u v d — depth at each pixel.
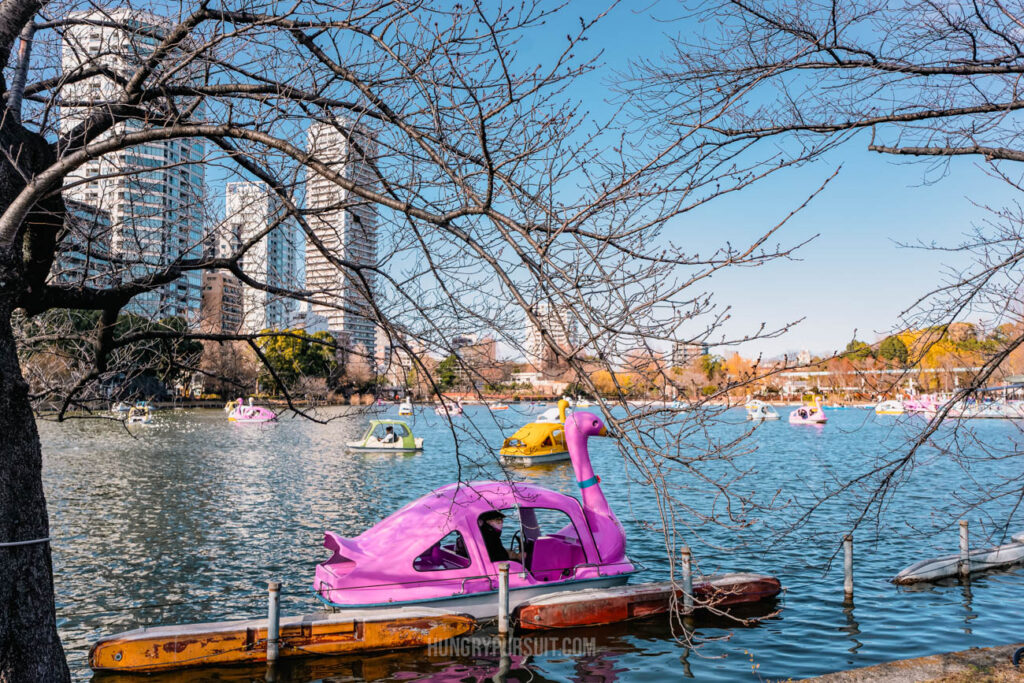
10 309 4.69
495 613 9.80
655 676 8.35
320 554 14.97
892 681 6.12
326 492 24.02
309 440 47.88
